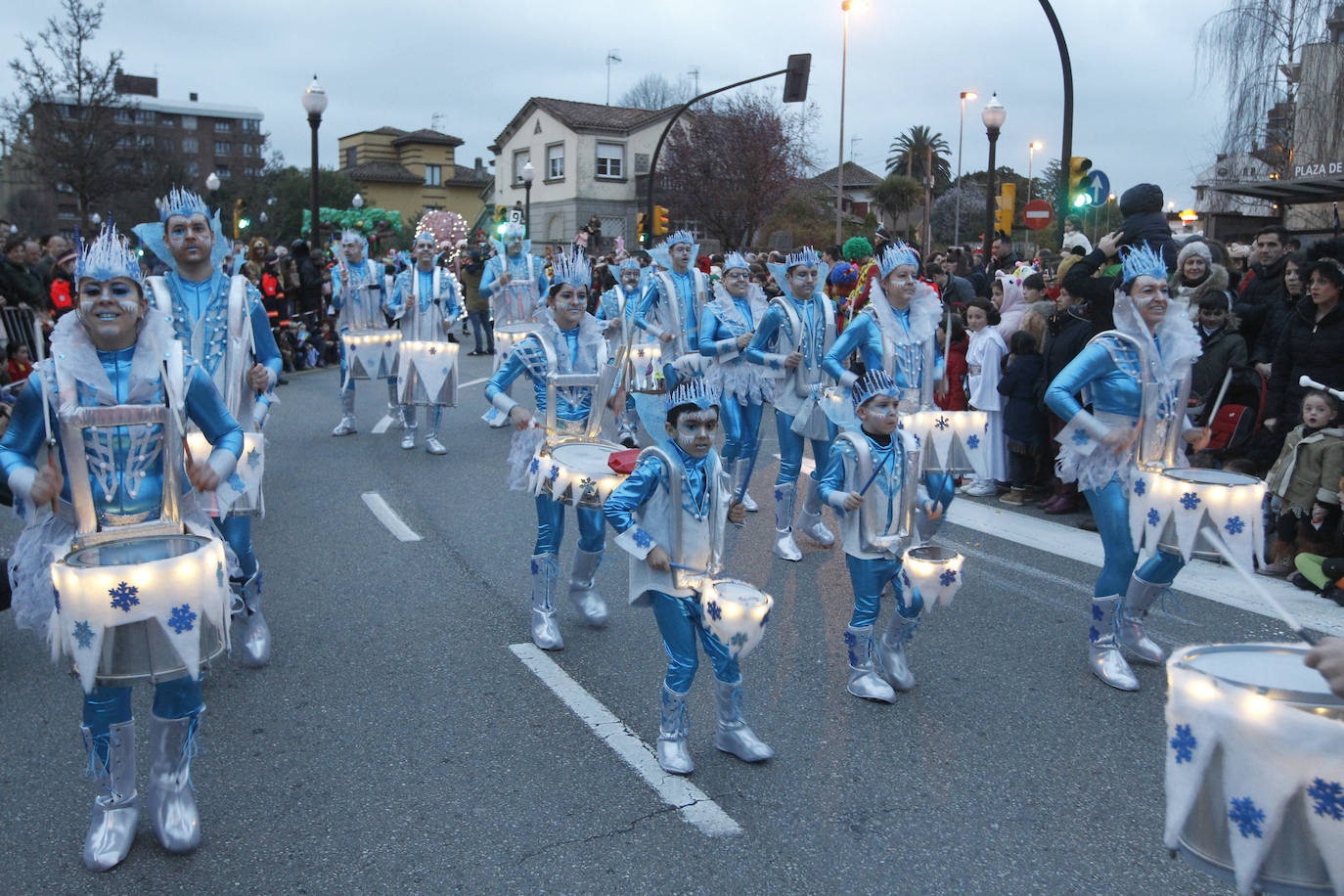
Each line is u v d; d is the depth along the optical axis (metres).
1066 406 5.12
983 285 12.82
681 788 4.13
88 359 3.60
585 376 5.71
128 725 3.62
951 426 5.45
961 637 5.80
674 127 42.34
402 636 5.81
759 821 3.90
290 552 7.43
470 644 5.70
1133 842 3.77
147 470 3.70
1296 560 6.54
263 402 5.57
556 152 46.91
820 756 4.42
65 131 32.94
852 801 4.05
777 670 5.35
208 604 3.37
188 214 5.37
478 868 3.59
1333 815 2.24
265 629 5.45
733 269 8.26
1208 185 16.58
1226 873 2.41
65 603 3.19
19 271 12.40
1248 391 7.73
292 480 9.77
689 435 4.13
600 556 5.94
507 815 3.93
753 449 8.13
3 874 3.55
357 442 11.80
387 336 11.92
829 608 6.29
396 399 12.84
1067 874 3.57
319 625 5.97
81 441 3.55
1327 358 6.94
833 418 6.20
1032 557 7.25
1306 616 5.97
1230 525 4.60
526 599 6.45
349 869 3.59
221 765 4.33
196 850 3.70
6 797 4.08
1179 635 5.73
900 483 4.89
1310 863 2.29
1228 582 6.63
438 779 4.21
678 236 9.91
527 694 5.04
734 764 4.36
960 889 3.48
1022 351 8.54
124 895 3.44
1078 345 7.98
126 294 3.63
